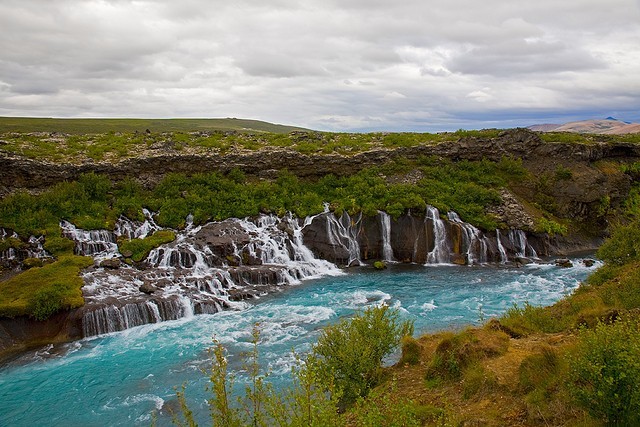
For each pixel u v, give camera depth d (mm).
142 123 150875
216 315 30719
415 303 32312
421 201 46781
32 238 38031
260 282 37125
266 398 11422
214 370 13117
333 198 49625
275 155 53125
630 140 68688
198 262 38000
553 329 19672
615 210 54281
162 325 29125
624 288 22141
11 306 27797
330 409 9992
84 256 36531
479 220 46375
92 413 19469
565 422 11242
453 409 13633
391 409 10906
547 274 39750
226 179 50094
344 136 70062
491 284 36875
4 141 50719
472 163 57406
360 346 17406
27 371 23484
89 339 27281
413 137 65688
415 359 18641
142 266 36781
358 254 45250
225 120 184250
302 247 43781
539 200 53406
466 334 18328
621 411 9953
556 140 63438
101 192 44906
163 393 20812
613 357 10250
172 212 44438
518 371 14695
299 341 25953
